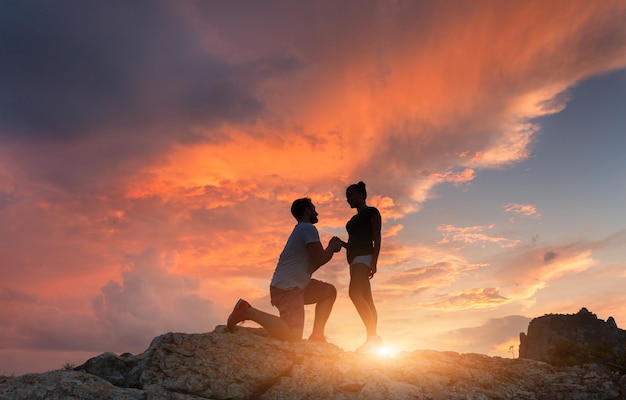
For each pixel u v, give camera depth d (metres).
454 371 5.63
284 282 6.16
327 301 6.48
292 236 6.32
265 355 5.53
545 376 5.68
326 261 6.31
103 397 4.54
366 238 6.84
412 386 5.21
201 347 5.58
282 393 5.12
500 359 6.14
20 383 4.46
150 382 5.17
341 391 5.14
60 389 4.48
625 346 6.18
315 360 5.49
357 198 7.16
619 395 5.24
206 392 5.11
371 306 6.76
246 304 5.91
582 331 71.75
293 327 6.02
